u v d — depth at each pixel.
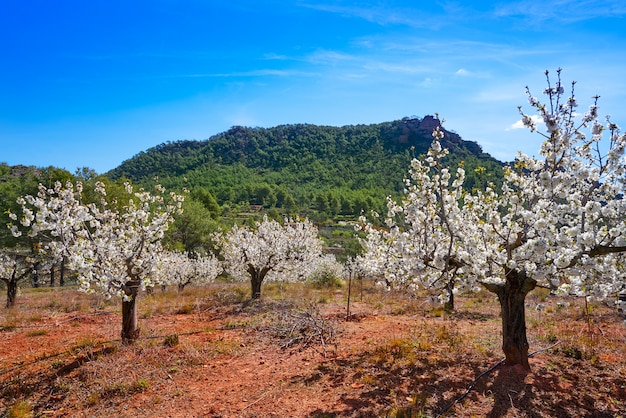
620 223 4.84
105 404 5.44
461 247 5.75
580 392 5.31
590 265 5.00
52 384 6.13
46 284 26.47
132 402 5.46
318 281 19.83
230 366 6.70
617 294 5.78
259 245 14.33
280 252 14.16
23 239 22.41
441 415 4.65
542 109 4.48
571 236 4.80
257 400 5.28
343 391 5.41
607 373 5.97
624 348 7.11
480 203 6.49
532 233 5.20
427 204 5.82
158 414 5.07
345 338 8.02
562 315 10.29
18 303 15.13
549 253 5.04
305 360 6.79
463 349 6.99
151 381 6.09
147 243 8.32
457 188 6.06
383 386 5.50
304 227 15.75
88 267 6.64
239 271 18.17
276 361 6.85
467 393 5.18
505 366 5.97
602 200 5.29
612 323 9.20
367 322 9.51
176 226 32.50
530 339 7.81
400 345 7.07
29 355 7.53
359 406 4.93
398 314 10.80
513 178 5.53
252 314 10.83
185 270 20.89
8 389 5.98
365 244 7.84
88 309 12.76
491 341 7.65
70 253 6.83
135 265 7.80
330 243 50.41
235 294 15.01
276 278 19.59
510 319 5.95
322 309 11.57
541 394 5.20
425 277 5.71
